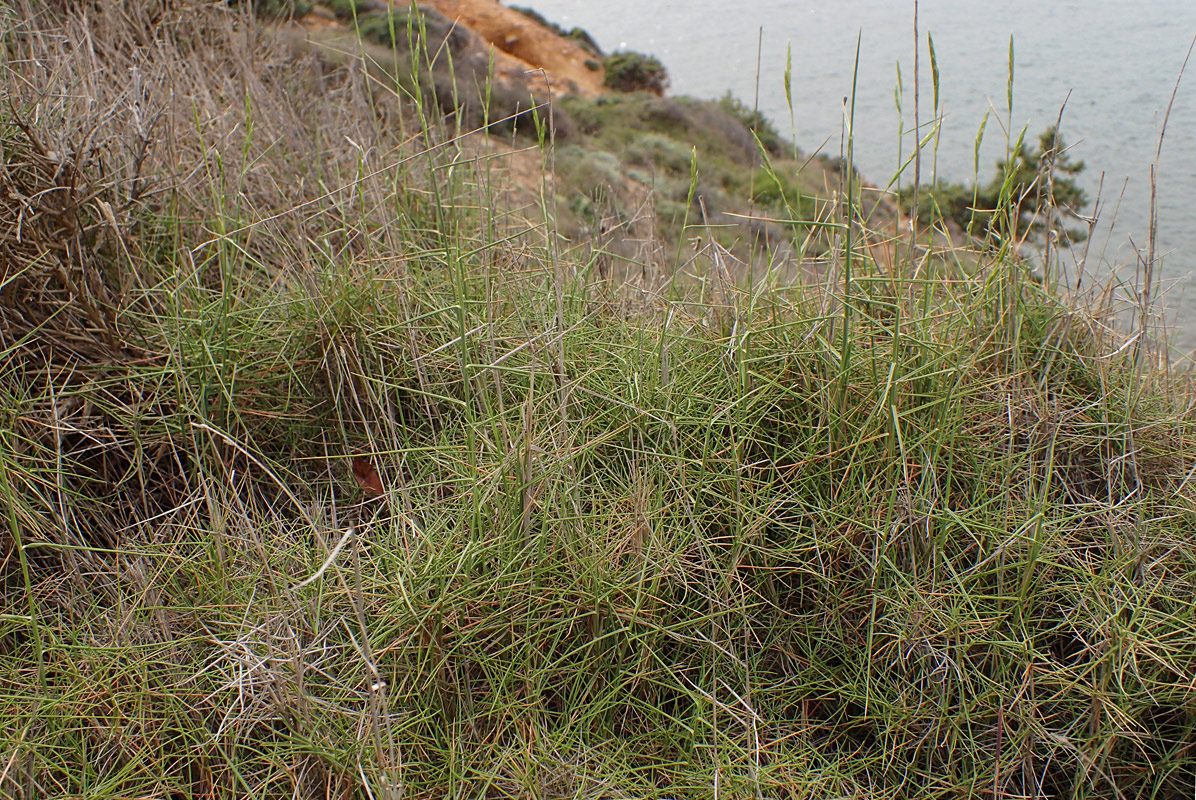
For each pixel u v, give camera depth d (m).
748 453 2.23
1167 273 5.83
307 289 2.49
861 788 1.77
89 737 1.70
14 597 1.90
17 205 2.16
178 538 2.01
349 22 11.23
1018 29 39.66
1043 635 1.94
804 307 2.38
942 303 2.40
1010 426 2.07
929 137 2.13
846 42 41.09
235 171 2.84
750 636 1.99
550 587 1.92
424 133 2.51
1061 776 1.83
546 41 21.27
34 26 3.19
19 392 2.07
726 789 1.68
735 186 12.12
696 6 58.69
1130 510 2.08
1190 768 1.79
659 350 2.34
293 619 1.82
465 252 2.73
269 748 1.70
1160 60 29.42
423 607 1.84
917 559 2.01
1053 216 2.42
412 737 1.74
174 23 3.87
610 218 3.53
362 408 2.45
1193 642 1.81
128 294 2.38
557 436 2.13
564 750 1.78
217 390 2.25
